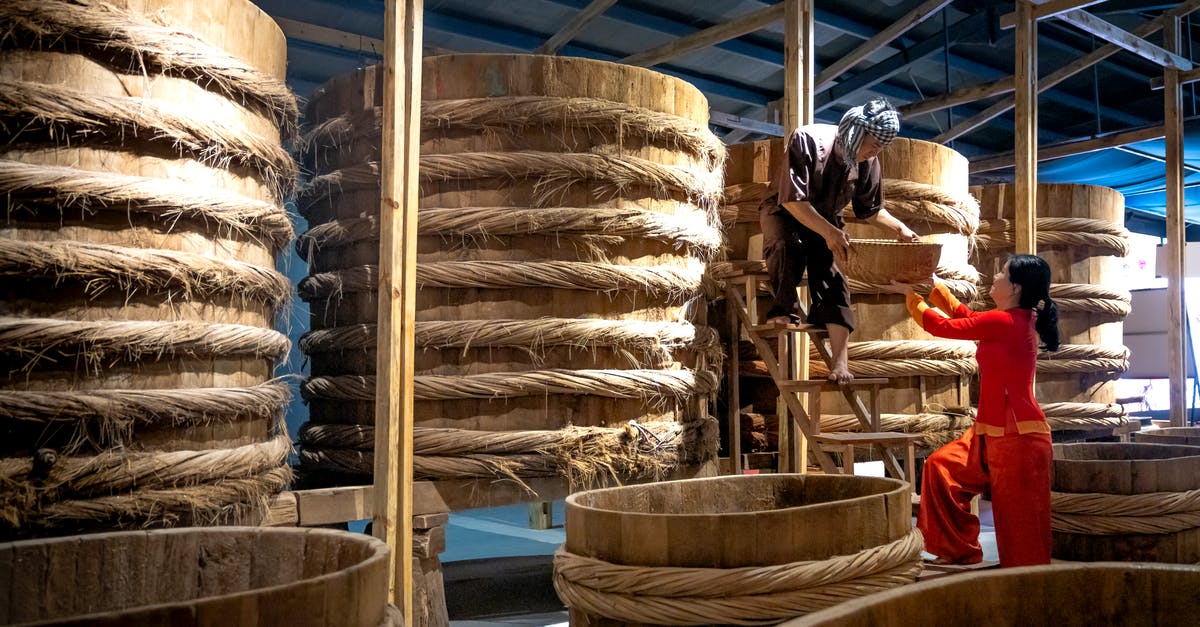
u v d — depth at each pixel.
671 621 2.49
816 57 11.44
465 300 4.79
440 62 4.86
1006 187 7.35
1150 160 12.15
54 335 3.38
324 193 5.16
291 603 1.76
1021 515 4.04
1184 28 11.09
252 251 4.14
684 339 5.20
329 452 4.98
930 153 6.42
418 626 4.42
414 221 3.92
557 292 4.86
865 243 4.57
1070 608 1.87
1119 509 4.07
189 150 3.82
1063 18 7.59
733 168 6.41
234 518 3.90
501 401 4.76
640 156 5.05
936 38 10.59
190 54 3.75
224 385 3.93
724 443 6.53
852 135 4.85
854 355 6.23
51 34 3.44
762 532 2.53
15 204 3.39
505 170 4.76
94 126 3.54
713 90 11.55
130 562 2.41
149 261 3.60
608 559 2.64
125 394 3.52
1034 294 4.20
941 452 4.42
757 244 6.29
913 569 2.78
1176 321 8.58
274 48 4.38
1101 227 7.62
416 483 4.55
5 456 3.34
